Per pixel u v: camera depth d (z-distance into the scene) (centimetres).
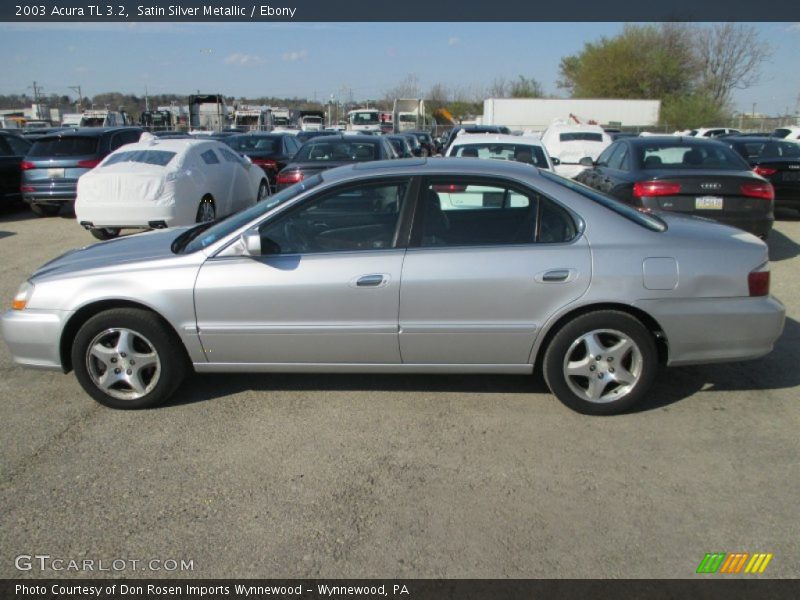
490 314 379
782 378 444
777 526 289
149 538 287
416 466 341
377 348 392
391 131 4369
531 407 405
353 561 271
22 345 407
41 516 304
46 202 1156
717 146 777
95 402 424
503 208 388
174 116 4931
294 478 332
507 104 4175
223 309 389
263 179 1246
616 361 383
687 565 266
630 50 5634
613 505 305
